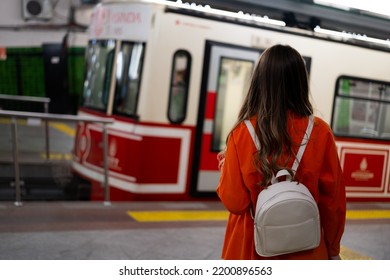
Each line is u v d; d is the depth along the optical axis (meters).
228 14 5.83
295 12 6.02
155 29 5.53
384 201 7.04
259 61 1.81
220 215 4.92
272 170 1.64
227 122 6.12
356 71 6.75
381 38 6.74
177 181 5.83
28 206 4.66
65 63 14.41
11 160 7.11
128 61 5.75
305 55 6.34
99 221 4.25
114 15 6.00
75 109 14.84
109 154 5.84
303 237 1.62
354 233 4.46
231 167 1.71
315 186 1.71
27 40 13.84
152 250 3.56
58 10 13.91
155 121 5.60
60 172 7.07
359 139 6.81
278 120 1.68
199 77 5.81
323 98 6.52
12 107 14.34
